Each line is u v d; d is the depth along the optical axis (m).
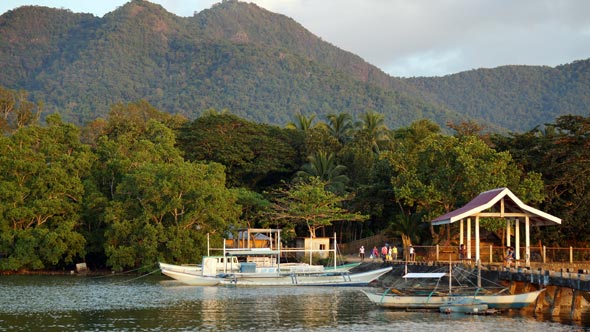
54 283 73.12
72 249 84.69
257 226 94.94
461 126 97.69
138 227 82.38
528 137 78.88
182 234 81.31
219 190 84.44
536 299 45.97
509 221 63.59
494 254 65.31
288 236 90.38
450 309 46.38
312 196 86.50
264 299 56.31
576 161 69.38
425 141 78.75
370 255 88.31
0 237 83.31
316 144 112.06
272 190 103.69
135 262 86.25
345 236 105.31
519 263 54.47
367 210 91.00
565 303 48.78
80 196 87.50
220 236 85.25
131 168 88.94
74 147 94.25
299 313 47.31
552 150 71.81
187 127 117.50
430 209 76.06
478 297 46.41
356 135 115.81
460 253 60.84
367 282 66.94
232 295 59.75
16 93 139.88
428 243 80.62
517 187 70.00
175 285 70.69
